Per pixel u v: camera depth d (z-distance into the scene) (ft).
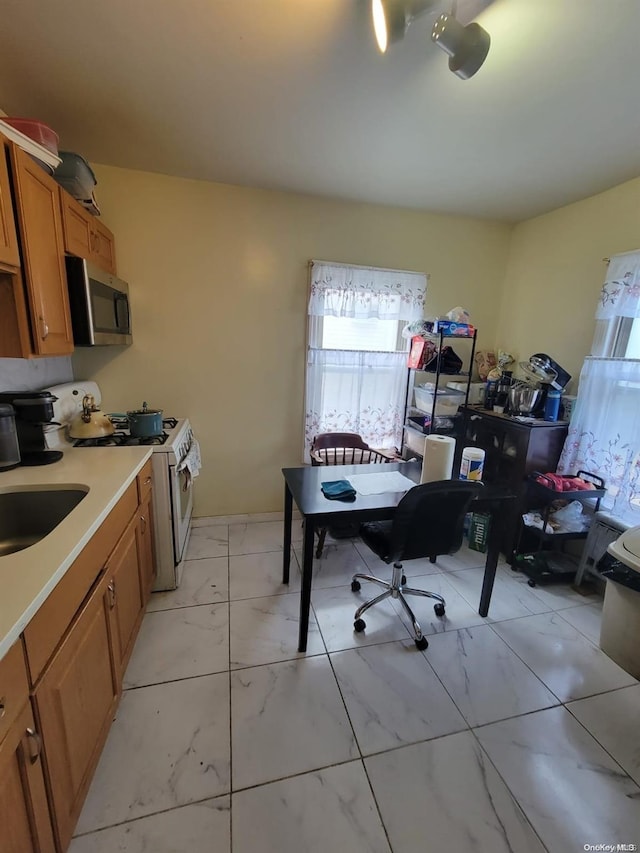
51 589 2.86
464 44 3.60
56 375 7.13
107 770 4.00
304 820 3.66
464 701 4.96
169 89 5.03
